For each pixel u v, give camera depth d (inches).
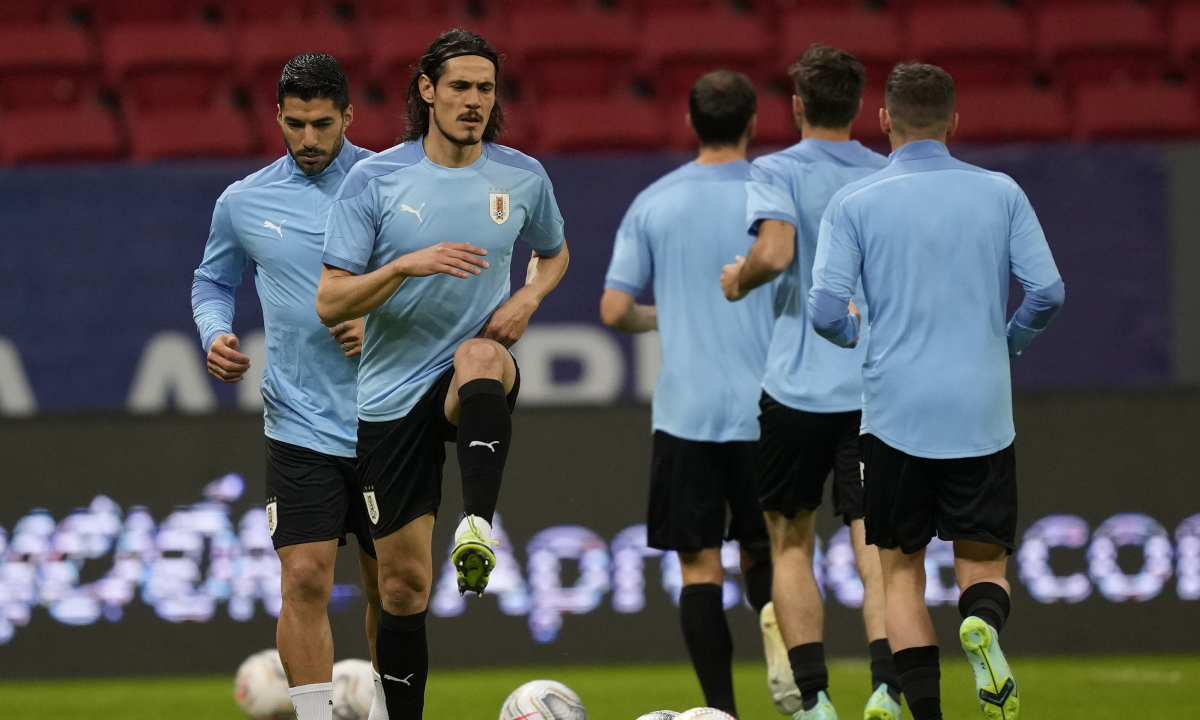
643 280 735.7
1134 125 1577.3
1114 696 858.1
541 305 1254.9
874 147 1530.5
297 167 607.5
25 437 1035.3
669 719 571.8
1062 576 1056.8
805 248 649.0
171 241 1263.5
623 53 1674.5
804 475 646.5
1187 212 1269.7
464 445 518.6
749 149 1504.7
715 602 692.1
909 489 558.3
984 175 562.9
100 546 1034.1
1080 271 1269.7
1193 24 1701.5
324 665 581.6
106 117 1552.7
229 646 1031.6
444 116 533.0
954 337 551.2
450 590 1042.1
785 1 1781.5
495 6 1766.7
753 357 697.6
